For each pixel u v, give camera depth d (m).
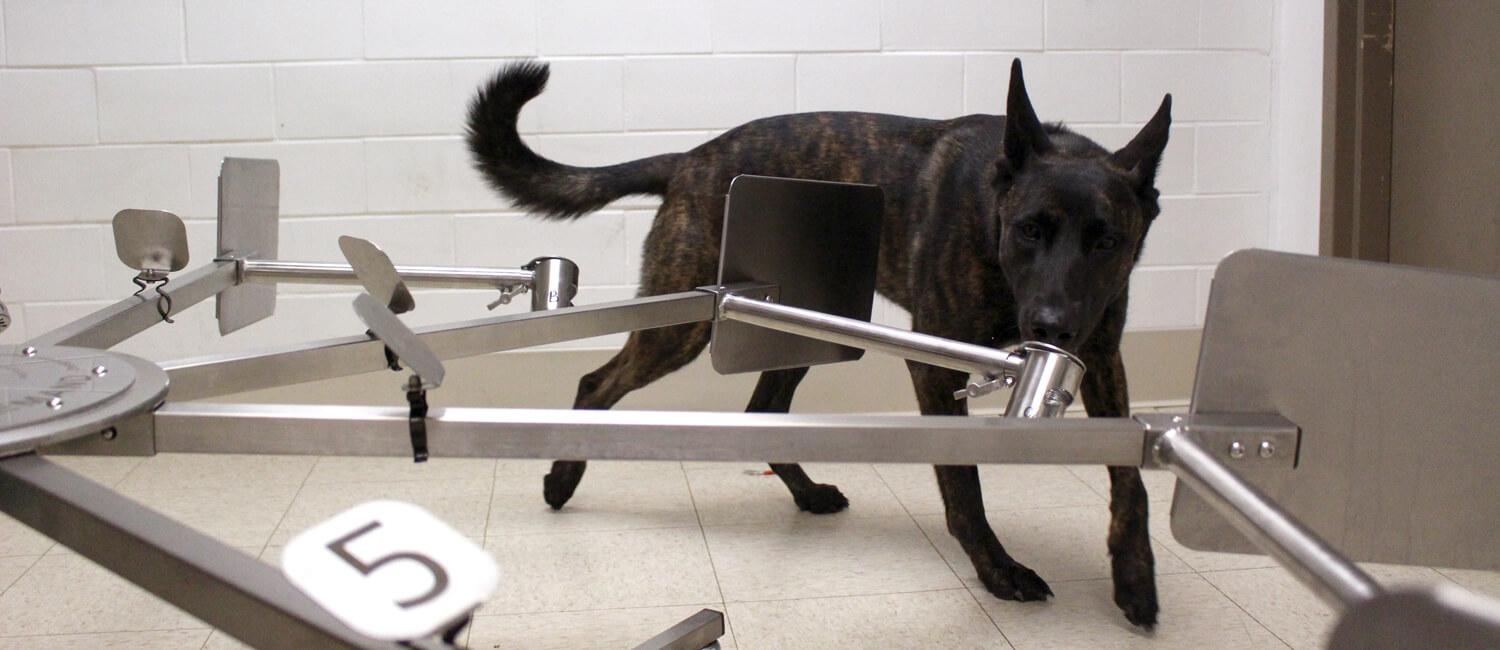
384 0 2.75
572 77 2.82
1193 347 3.12
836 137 2.10
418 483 2.46
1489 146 2.54
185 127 2.75
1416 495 0.75
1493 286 0.71
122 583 1.84
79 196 2.75
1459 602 0.42
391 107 2.79
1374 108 2.83
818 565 1.92
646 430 0.75
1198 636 1.63
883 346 1.17
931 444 0.75
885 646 1.58
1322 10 2.85
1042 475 2.52
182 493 2.37
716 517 2.21
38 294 2.78
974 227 1.83
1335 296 0.73
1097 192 1.63
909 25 2.88
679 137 2.86
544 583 1.83
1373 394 0.74
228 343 2.84
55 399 0.71
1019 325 1.66
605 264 2.91
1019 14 2.90
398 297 1.00
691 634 1.32
